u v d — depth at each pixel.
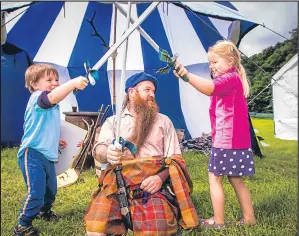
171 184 1.87
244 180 3.11
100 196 1.83
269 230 2.08
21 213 2.13
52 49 4.85
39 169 2.14
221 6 5.02
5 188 3.17
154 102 1.94
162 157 1.88
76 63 4.79
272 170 3.59
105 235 1.76
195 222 1.82
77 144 2.63
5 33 4.80
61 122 2.61
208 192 2.71
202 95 4.90
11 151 4.80
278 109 4.38
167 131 1.93
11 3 4.72
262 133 4.43
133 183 1.82
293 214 2.28
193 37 4.88
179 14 4.94
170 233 1.76
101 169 1.90
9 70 5.36
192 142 4.35
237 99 2.09
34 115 2.15
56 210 2.53
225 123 2.10
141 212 1.78
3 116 5.36
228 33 4.71
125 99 1.95
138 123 1.87
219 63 2.15
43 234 2.16
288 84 4.30
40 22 4.94
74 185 3.00
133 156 1.86
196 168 3.50
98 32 4.85
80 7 4.88
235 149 2.10
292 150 4.23
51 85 2.29
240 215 2.33
